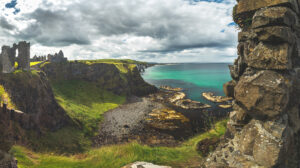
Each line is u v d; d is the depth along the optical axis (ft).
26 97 199.52
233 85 29.32
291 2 18.07
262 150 17.80
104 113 301.22
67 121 229.25
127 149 30.09
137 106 338.75
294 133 19.16
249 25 24.61
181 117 251.19
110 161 26.66
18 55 239.91
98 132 222.48
